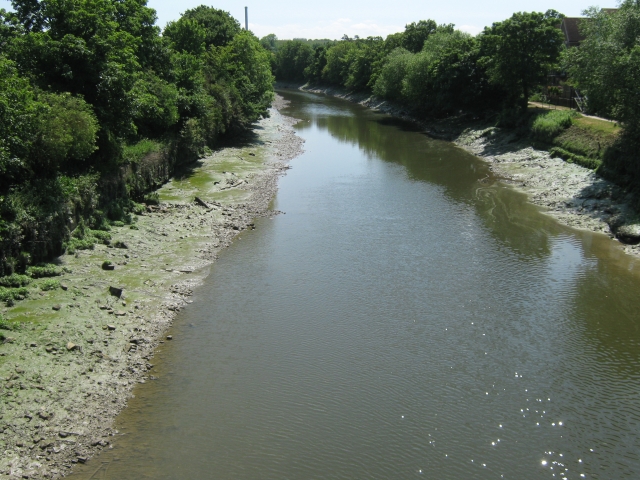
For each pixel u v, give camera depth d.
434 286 27.67
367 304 25.73
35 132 27.59
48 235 26.52
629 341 22.81
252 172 51.25
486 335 23.14
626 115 38.09
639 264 30.47
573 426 17.80
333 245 33.12
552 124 53.97
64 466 15.49
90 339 21.09
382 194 44.50
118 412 17.97
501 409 18.58
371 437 17.22
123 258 28.97
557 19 62.81
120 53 36.28
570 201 40.56
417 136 74.75
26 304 22.56
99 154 34.50
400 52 102.75
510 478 15.69
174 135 49.88
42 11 34.28
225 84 65.94
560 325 24.02
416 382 19.97
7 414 16.61
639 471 15.98
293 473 15.72
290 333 23.17
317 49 160.62
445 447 16.84
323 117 94.81
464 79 74.00
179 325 23.66
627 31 40.12
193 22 68.38
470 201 42.28
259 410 18.38
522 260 31.00
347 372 20.53
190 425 17.55
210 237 33.78
